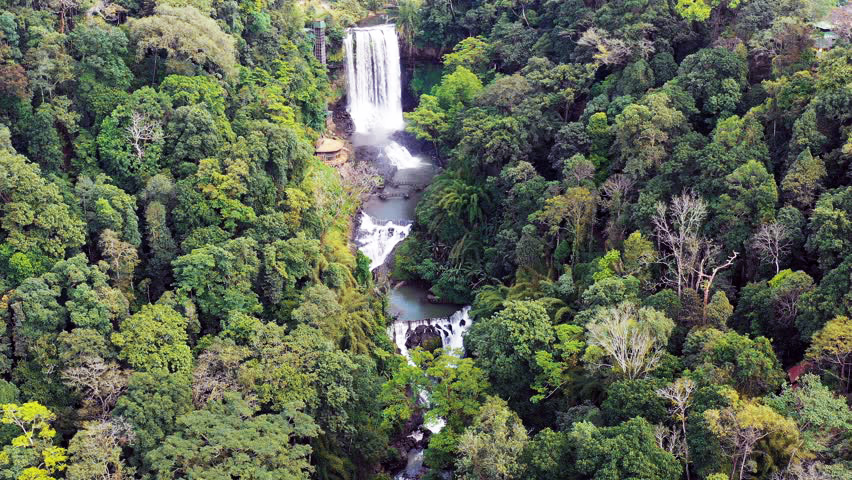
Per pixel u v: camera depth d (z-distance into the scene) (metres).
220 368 68.38
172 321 70.06
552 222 86.62
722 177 76.00
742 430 52.47
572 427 60.38
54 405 64.88
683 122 86.44
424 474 75.69
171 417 61.91
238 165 83.75
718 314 65.56
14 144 82.75
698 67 90.88
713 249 73.12
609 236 83.25
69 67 86.25
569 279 81.25
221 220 82.62
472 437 58.59
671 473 52.62
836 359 57.56
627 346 62.69
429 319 94.44
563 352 68.62
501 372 69.50
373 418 74.56
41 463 58.00
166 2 99.12
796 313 63.75
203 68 96.69
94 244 77.44
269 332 71.19
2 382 62.41
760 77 94.12
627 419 58.94
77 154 84.38
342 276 86.19
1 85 81.38
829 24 96.81
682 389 58.00
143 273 79.69
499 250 95.50
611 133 91.12
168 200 82.19
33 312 65.81
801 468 50.47
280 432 61.47
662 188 80.75
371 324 85.75
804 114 75.44
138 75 93.81
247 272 77.38
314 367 69.81
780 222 69.56
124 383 64.19
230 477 56.34
